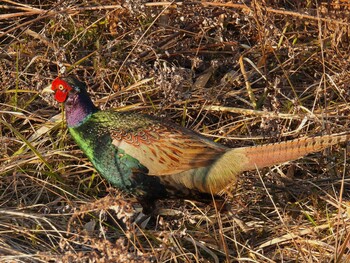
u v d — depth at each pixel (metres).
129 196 9.67
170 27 11.60
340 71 11.44
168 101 10.54
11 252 8.38
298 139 8.72
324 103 11.12
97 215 9.34
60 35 11.67
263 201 9.80
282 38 11.47
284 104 10.88
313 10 11.58
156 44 11.52
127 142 9.07
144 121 9.22
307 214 9.28
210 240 9.08
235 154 8.93
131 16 11.48
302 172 10.30
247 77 11.22
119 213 7.84
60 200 9.48
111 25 11.56
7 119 10.57
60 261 7.62
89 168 9.89
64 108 10.27
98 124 9.24
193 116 10.90
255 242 9.14
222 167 8.95
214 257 8.76
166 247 8.30
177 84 10.45
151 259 8.52
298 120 10.57
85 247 8.79
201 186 9.08
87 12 11.78
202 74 11.43
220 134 10.48
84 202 9.45
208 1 11.49
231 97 11.09
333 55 11.27
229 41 11.66
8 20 11.85
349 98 10.98
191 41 11.66
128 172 9.14
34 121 10.63
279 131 10.30
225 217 9.42
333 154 10.28
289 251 8.85
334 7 11.54
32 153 9.99
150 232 9.10
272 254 8.92
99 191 9.83
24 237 8.85
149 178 9.12
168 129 9.16
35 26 11.89
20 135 9.63
